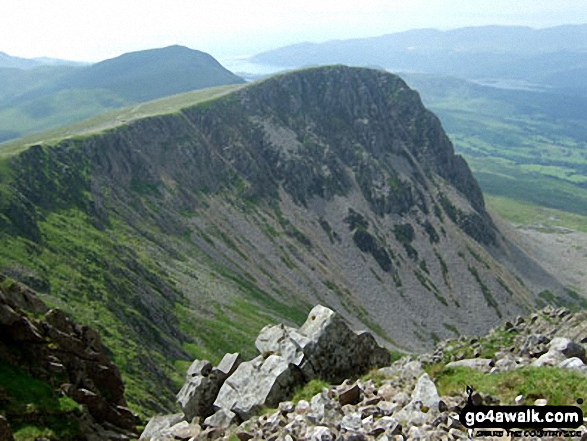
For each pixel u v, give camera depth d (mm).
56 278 123812
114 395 38938
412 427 17141
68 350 36719
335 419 19844
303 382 26797
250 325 162875
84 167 196500
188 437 24062
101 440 30656
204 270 193250
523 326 40781
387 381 23422
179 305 154500
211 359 134000
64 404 30797
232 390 26812
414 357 40125
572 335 34844
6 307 33781
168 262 180625
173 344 130375
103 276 136500
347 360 28531
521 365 22656
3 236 127500
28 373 32219
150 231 196000
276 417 21031
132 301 135125
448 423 17031
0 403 28078
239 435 20688
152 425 28891
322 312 29797
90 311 116562
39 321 36562
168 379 109062
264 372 26953
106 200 191500
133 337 116250
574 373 18656
